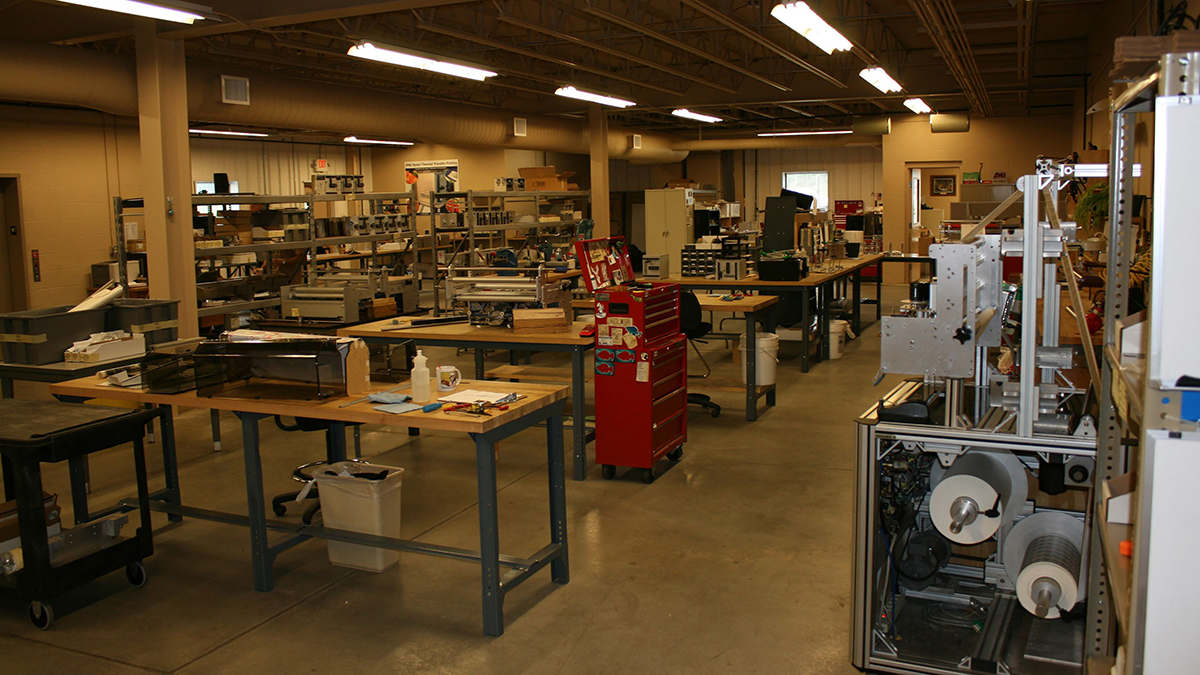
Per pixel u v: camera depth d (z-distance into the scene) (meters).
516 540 3.83
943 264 2.50
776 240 8.72
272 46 9.41
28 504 3.03
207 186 14.16
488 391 3.36
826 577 3.39
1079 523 2.66
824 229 9.35
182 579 3.51
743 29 7.48
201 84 7.86
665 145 17.33
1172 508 1.42
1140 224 5.13
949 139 14.88
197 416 6.40
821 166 19.39
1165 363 1.40
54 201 11.03
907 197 15.30
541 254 9.65
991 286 2.64
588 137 14.03
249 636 3.01
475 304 5.18
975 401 2.74
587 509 4.22
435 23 7.84
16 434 3.06
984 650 2.67
